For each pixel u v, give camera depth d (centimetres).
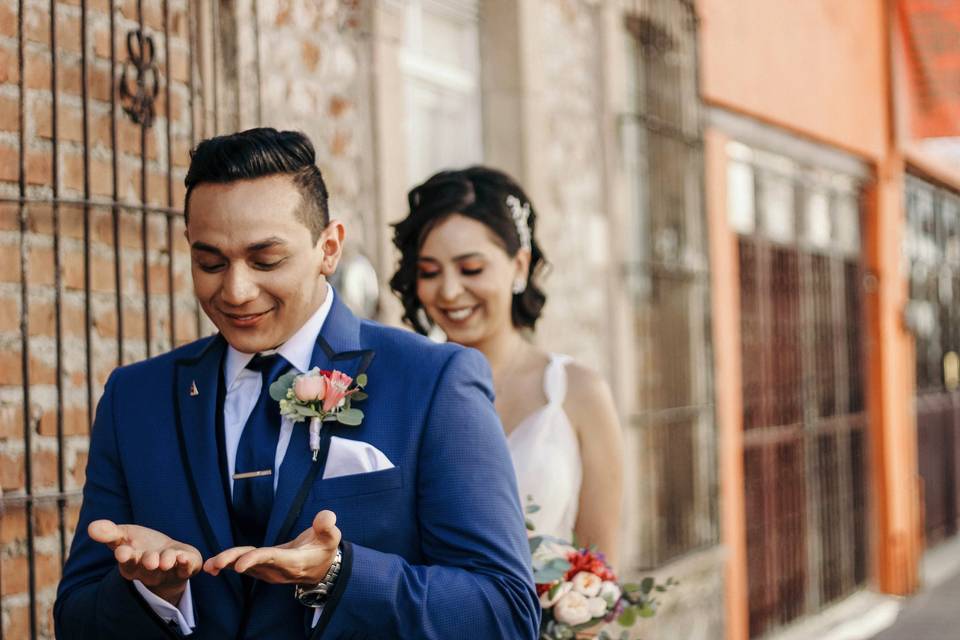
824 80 995
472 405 220
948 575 1229
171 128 423
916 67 1178
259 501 212
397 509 212
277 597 210
